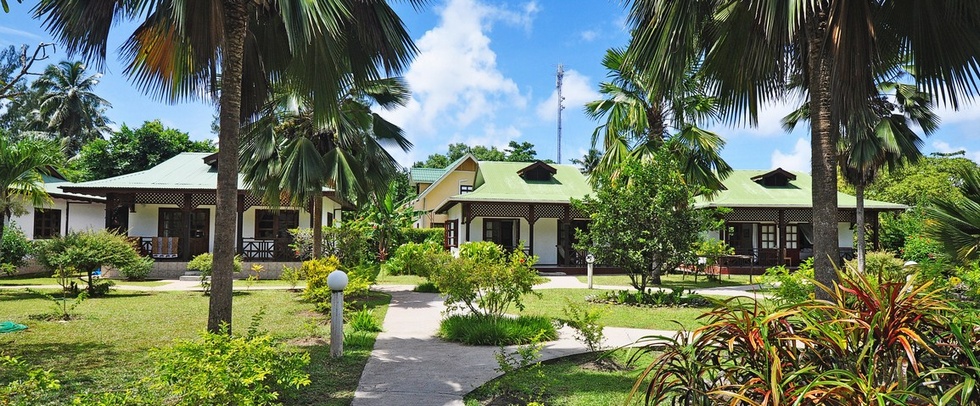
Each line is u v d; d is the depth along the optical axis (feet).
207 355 11.00
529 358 17.61
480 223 73.56
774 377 6.64
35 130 107.55
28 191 41.73
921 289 7.56
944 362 7.23
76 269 39.81
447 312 26.89
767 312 8.60
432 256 30.27
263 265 61.21
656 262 39.19
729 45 20.20
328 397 15.37
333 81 20.70
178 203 61.72
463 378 17.39
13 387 10.34
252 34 22.38
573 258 73.26
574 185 77.20
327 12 17.29
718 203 72.84
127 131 96.94
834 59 16.44
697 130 45.96
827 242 17.46
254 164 42.78
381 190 46.29
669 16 18.06
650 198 38.68
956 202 21.26
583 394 15.60
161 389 13.00
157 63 21.36
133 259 42.63
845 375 6.72
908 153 47.70
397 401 14.98
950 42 17.15
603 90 48.01
